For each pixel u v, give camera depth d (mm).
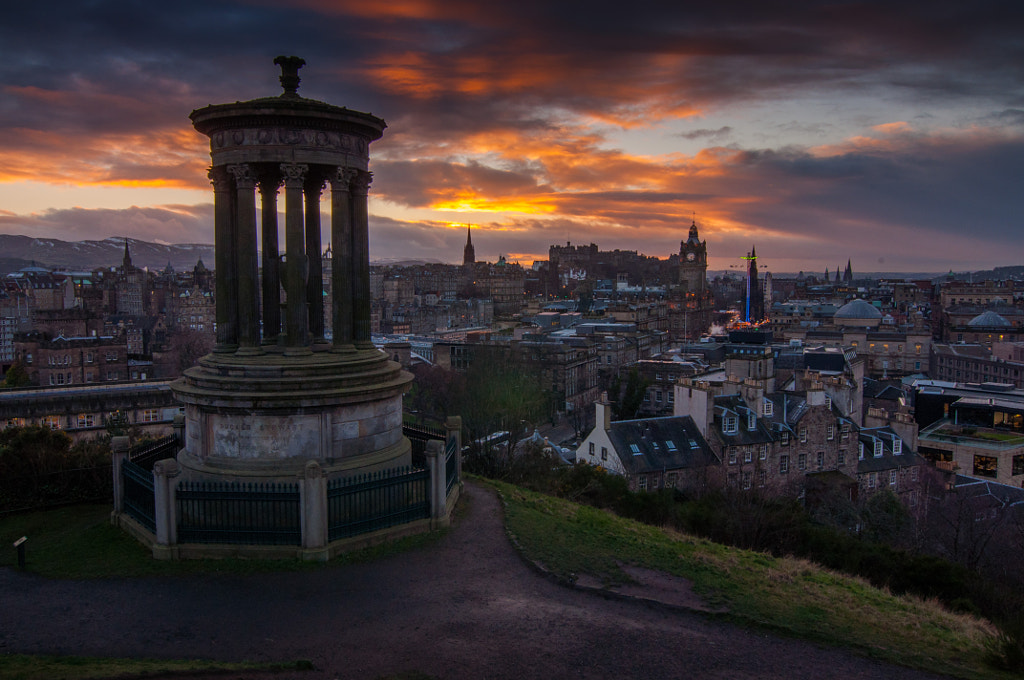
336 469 24766
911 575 33250
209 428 25078
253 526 22062
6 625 17688
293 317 25688
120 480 25219
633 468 58625
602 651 17203
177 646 16766
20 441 30406
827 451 67500
